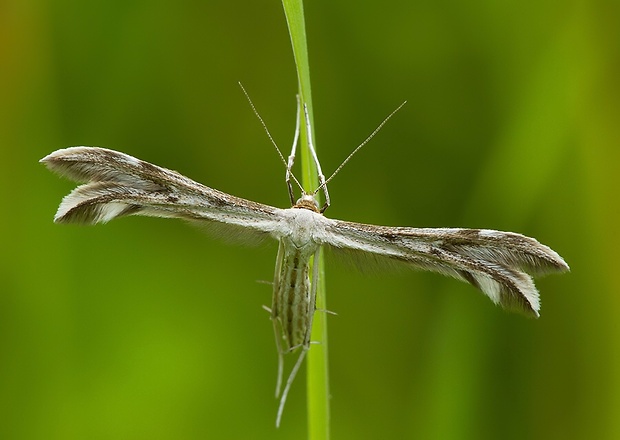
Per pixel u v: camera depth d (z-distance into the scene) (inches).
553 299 5.2
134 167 4.6
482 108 5.3
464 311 5.2
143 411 5.3
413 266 4.7
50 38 5.2
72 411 5.2
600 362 5.2
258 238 4.8
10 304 5.2
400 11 5.3
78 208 4.6
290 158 4.8
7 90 5.2
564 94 5.2
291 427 5.3
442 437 5.2
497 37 5.3
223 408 5.3
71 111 5.3
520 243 4.6
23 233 5.2
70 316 5.3
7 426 5.2
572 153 5.2
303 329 4.7
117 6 5.3
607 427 5.2
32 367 5.2
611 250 5.2
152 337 5.3
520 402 5.2
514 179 5.2
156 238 5.3
